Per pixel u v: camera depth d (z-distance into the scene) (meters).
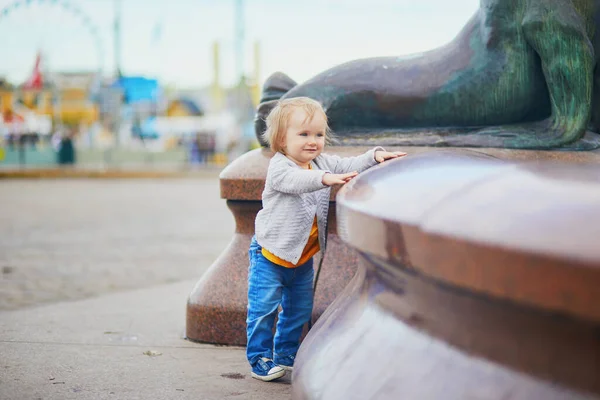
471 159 1.92
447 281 1.50
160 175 29.30
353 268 3.81
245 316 3.89
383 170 2.11
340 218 2.07
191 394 3.06
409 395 1.62
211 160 36.31
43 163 32.44
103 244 9.55
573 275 1.21
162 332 4.27
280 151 3.13
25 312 4.93
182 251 8.98
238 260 4.02
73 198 17.94
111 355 3.71
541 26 3.81
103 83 42.38
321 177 2.89
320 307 3.74
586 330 1.28
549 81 3.88
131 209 15.09
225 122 48.16
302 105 3.05
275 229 3.10
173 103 48.69
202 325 3.98
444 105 4.07
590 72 3.84
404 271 1.70
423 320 1.72
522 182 1.55
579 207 1.34
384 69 4.19
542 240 1.28
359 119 4.21
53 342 3.99
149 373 3.38
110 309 5.03
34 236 10.34
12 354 3.72
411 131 4.15
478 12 4.09
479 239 1.39
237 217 4.09
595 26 4.00
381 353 1.80
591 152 3.88
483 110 4.04
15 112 45.25
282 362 3.32
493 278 1.37
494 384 1.47
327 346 2.08
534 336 1.40
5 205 15.70
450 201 1.59
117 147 38.94
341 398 1.81
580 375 1.34
